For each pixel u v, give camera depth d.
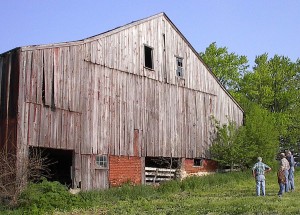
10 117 19.39
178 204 17.89
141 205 18.08
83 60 22.69
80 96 22.27
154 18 27.61
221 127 32.53
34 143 19.67
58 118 20.97
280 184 20.41
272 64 58.16
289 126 52.47
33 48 20.11
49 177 22.39
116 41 24.77
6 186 18.00
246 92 57.12
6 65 20.03
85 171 22.06
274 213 14.92
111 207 17.73
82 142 22.08
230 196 20.95
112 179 23.52
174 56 28.97
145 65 27.42
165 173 27.78
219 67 58.19
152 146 26.38
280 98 56.50
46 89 20.53
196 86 30.59
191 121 29.77
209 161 31.27
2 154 18.88
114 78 24.34
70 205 17.66
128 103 25.05
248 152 31.97
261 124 33.84
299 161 53.97
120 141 24.28
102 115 23.36
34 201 17.20
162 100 27.55
